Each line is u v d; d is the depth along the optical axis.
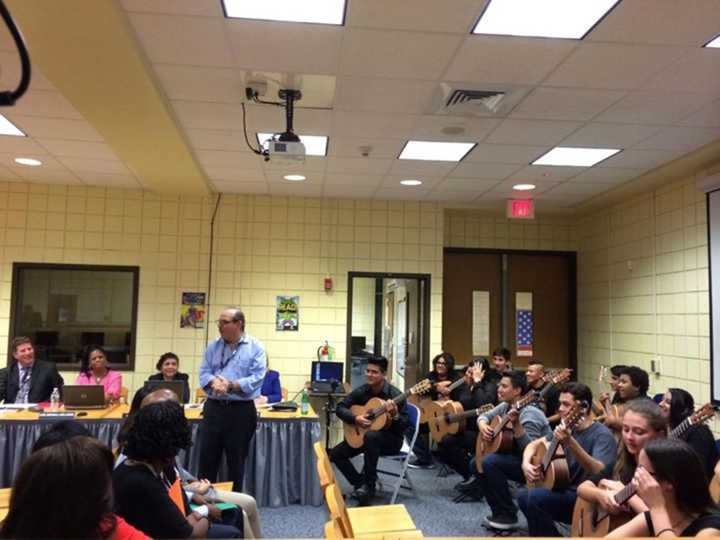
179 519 2.11
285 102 3.53
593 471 3.01
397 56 2.94
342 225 6.37
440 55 2.92
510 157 4.68
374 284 8.86
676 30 2.64
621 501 2.34
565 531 3.44
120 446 2.43
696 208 4.86
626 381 4.01
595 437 3.19
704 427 3.18
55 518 1.32
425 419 5.38
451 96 3.44
